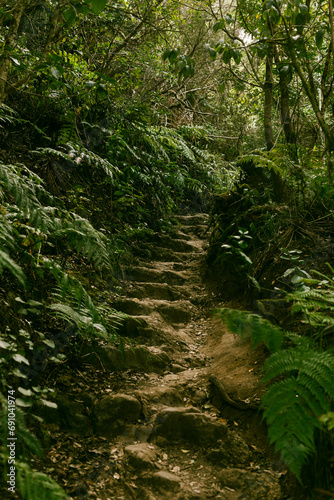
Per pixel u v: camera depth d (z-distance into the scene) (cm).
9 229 192
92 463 212
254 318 164
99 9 212
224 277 445
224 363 313
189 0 709
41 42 502
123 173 490
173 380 295
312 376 144
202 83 900
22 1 314
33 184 268
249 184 476
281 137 500
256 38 388
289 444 133
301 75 312
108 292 381
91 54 591
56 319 290
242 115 945
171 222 655
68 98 427
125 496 197
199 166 784
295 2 296
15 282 252
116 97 531
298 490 186
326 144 327
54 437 219
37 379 238
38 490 119
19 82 328
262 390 261
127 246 490
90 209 455
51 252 344
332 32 288
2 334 206
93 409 244
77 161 418
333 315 234
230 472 212
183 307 411
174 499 198
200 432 240
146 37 627
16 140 407
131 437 238
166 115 776
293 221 372
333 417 132
